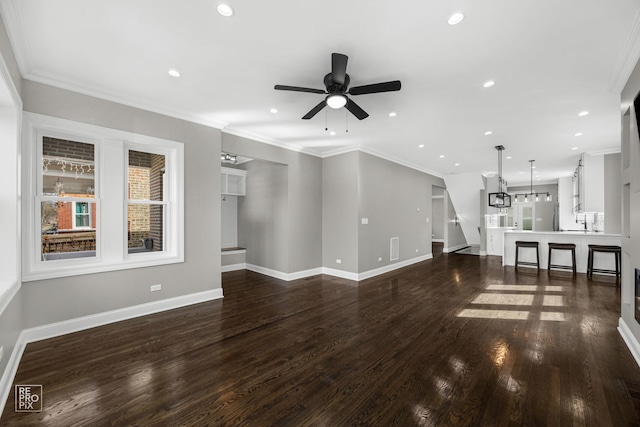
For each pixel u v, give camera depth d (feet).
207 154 13.15
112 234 10.65
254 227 20.48
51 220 9.64
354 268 17.79
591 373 7.23
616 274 17.62
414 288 15.75
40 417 5.70
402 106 11.34
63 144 9.84
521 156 20.21
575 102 10.92
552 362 7.79
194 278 12.82
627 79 8.63
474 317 11.30
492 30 6.83
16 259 7.80
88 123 9.95
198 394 6.47
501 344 8.92
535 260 21.52
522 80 9.24
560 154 19.54
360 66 8.46
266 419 5.69
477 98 10.60
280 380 7.02
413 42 7.33
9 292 6.99
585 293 14.57
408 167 22.89
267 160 16.40
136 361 7.88
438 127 13.97
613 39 7.11
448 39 7.18
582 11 6.15
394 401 6.23
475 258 26.12
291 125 13.91
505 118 12.65
